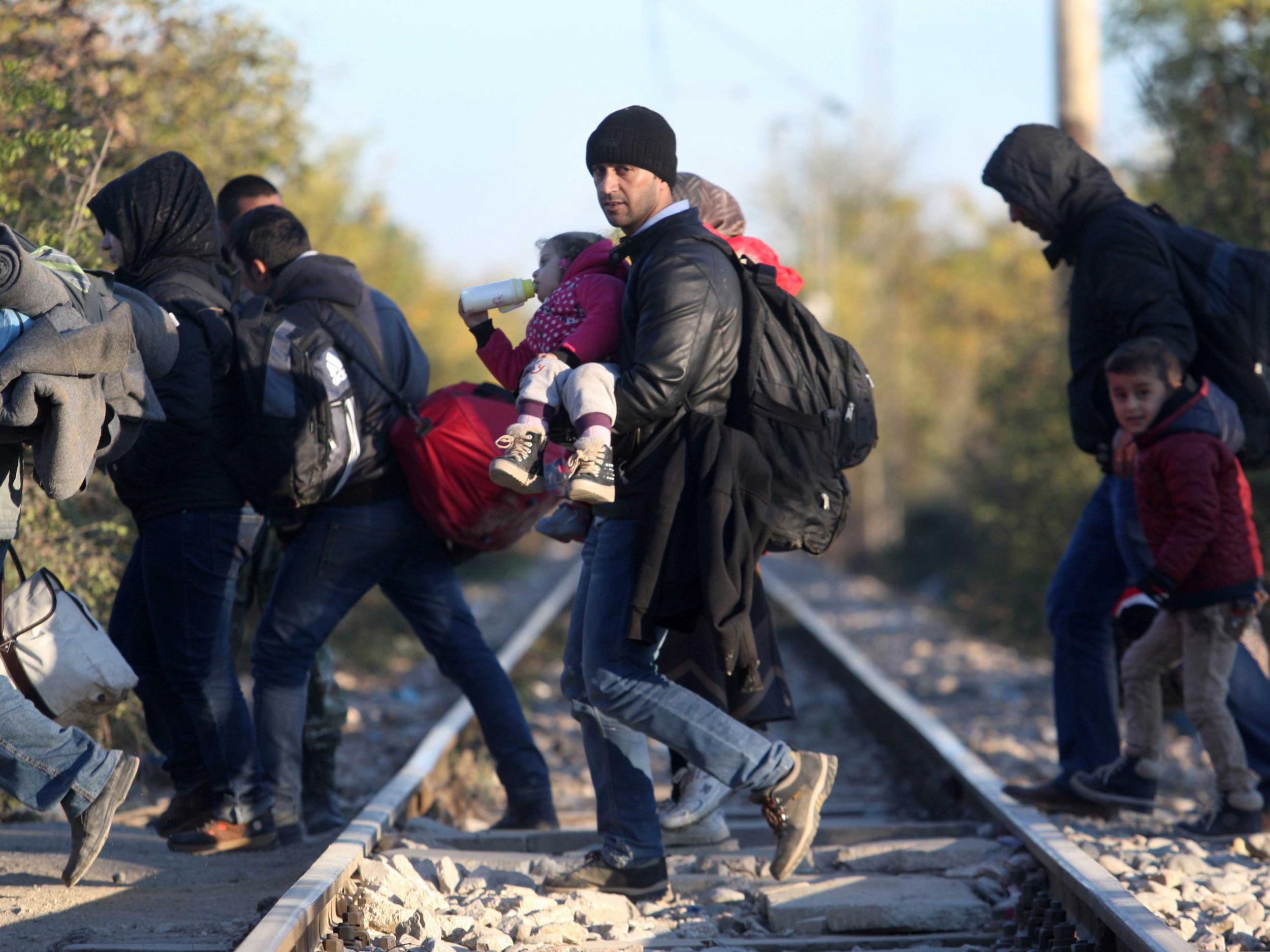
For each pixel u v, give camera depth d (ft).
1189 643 65.46
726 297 47.98
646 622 49.24
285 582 63.77
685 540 47.80
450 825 76.84
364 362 62.95
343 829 68.23
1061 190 67.97
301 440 59.21
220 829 60.70
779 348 49.26
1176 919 52.01
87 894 53.93
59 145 72.90
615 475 49.57
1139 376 62.95
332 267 63.93
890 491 422.00
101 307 49.60
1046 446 168.96
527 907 53.42
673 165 50.24
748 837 70.59
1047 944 50.31
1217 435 63.87
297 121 113.09
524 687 132.67
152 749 80.59
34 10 80.59
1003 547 176.65
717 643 47.03
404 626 160.15
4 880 55.72
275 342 59.47
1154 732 67.67
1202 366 67.51
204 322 57.88
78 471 45.39
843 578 321.52
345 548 63.57
